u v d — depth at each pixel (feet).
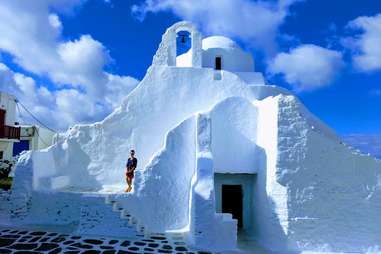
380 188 39.73
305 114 52.21
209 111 44.06
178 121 51.21
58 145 50.60
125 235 38.47
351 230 38.86
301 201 38.58
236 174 46.75
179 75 51.88
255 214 44.88
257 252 36.91
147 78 51.90
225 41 62.23
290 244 37.88
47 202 42.52
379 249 38.70
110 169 50.34
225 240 36.94
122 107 51.37
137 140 50.85
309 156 39.19
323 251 38.09
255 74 58.59
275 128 39.55
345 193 39.32
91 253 32.45
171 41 53.83
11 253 31.40
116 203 41.16
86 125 51.08
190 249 35.37
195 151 43.60
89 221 39.11
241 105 44.93
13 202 43.04
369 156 40.22
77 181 50.08
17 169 43.70
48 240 35.81
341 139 51.75
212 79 52.01
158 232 41.19
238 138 44.52
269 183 40.37
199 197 37.22
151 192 42.32
